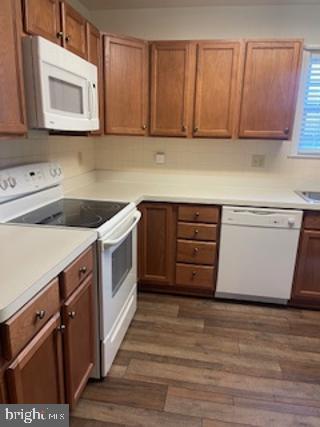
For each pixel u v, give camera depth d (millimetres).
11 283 1015
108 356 1815
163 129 2623
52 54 1538
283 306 2625
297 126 2770
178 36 2725
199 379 1826
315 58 2658
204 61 2447
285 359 2006
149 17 2717
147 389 1748
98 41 2305
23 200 1876
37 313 1075
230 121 2521
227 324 2359
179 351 2057
